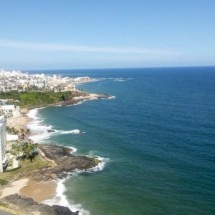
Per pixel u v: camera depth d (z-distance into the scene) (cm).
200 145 16125
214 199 10431
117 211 9912
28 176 12656
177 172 12762
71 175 12825
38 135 19575
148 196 10825
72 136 19150
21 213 9388
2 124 13500
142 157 14788
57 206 10000
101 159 14725
